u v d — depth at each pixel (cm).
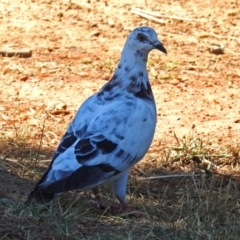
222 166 1341
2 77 1700
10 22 2044
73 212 1080
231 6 2262
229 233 1055
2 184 1189
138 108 1074
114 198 1174
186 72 1795
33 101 1588
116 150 1043
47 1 2195
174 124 1493
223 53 1942
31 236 1014
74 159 1013
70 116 1519
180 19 2152
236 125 1501
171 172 1307
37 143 1382
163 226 1074
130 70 1096
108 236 1027
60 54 1864
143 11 2183
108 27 2062
